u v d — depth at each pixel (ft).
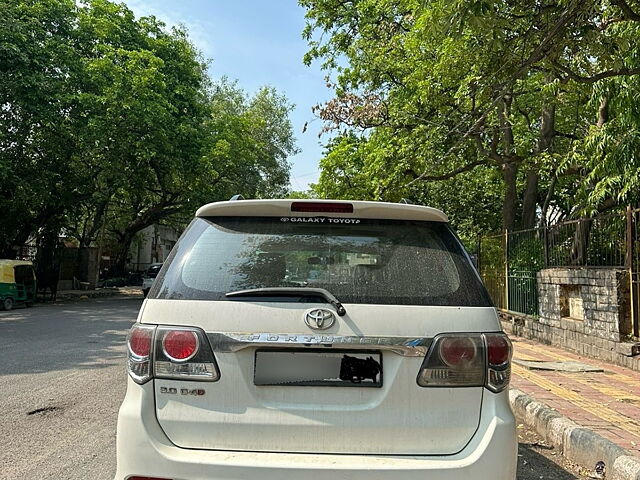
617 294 26.40
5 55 58.59
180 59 82.53
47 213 72.69
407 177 48.32
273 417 7.96
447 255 9.17
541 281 34.32
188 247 9.22
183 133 73.46
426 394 8.04
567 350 30.83
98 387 21.84
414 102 46.24
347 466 7.63
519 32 23.44
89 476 12.78
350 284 8.61
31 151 64.18
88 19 71.26
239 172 90.22
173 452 7.88
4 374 24.23
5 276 55.67
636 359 24.80
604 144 29.04
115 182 69.15
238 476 7.62
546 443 16.52
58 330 39.73
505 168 49.26
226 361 8.10
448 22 20.03
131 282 113.70
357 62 52.26
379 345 8.08
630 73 23.07
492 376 8.24
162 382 8.16
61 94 62.64
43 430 16.28
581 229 30.37
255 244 9.16
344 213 9.52
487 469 7.75
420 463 7.72
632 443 14.11
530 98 44.37
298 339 8.06
